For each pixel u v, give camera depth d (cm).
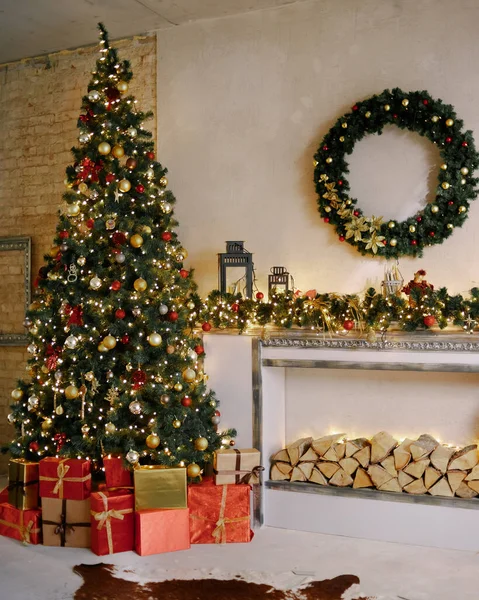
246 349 431
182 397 409
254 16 463
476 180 400
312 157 447
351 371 440
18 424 430
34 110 543
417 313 384
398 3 426
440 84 416
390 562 362
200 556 373
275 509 423
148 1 450
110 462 394
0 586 334
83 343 408
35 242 541
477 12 408
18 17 473
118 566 359
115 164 420
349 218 424
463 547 380
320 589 329
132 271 410
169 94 488
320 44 445
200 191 478
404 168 428
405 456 396
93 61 521
